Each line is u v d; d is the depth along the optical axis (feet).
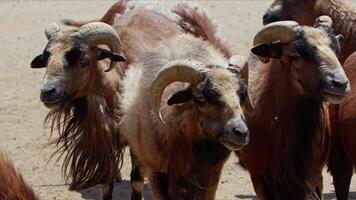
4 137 50.93
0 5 101.60
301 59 31.89
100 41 36.22
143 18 41.47
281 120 33.09
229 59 33.63
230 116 29.25
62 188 43.06
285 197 33.96
